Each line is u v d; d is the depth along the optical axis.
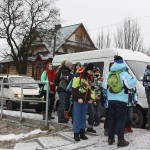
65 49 49.84
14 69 55.09
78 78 8.76
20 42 43.16
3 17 42.03
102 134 9.52
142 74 11.35
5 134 10.84
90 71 8.81
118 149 7.88
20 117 12.16
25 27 42.53
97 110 10.61
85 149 8.06
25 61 43.62
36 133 10.30
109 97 8.23
